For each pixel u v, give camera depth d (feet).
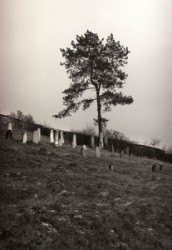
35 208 36.11
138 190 54.60
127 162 86.99
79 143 121.19
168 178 71.87
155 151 128.88
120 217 39.47
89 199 43.91
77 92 125.08
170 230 39.86
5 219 31.35
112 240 32.86
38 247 27.53
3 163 54.90
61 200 40.88
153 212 44.06
